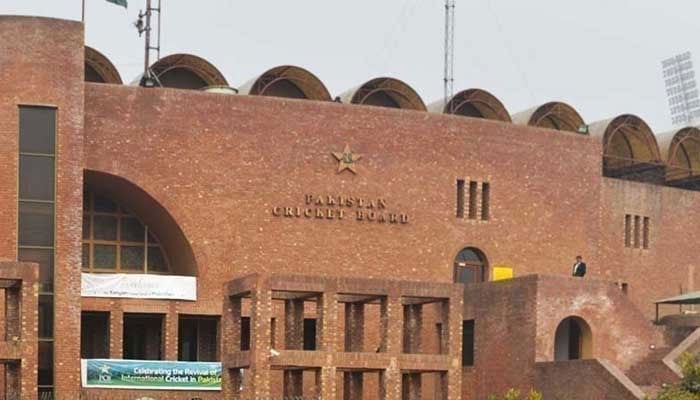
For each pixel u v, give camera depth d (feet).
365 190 281.74
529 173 296.30
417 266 284.61
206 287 270.05
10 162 250.78
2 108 251.39
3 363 236.02
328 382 238.89
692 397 217.77
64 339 250.78
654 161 320.29
